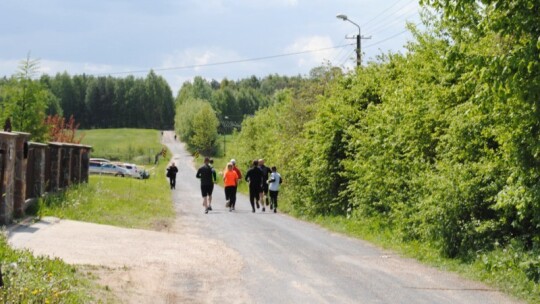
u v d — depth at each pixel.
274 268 10.42
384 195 15.67
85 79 192.50
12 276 7.45
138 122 194.38
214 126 121.12
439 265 11.05
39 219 13.97
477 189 11.24
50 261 8.62
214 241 13.48
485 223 10.90
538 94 8.08
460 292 8.85
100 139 150.25
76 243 11.45
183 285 8.95
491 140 11.90
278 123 32.50
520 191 9.17
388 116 15.42
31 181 16.02
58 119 41.72
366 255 12.16
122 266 9.68
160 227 15.76
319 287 8.97
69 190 20.78
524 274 9.28
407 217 13.78
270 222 18.30
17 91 28.97
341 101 21.12
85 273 8.77
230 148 64.38
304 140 25.78
